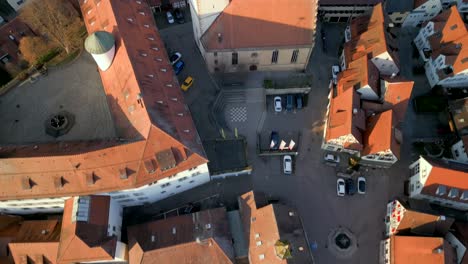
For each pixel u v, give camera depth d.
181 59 76.75
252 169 68.69
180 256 55.00
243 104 73.56
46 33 72.56
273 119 72.88
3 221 59.34
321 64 78.69
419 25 83.50
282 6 63.78
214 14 64.12
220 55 70.38
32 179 53.38
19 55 71.94
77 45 76.06
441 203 65.00
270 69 76.19
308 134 71.81
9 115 70.69
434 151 70.25
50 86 73.12
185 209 65.00
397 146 62.84
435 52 73.88
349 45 74.50
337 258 62.94
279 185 67.81
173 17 81.19
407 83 64.75
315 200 66.88
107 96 62.03
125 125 57.53
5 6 81.31
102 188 54.00
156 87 58.38
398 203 61.25
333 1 78.88
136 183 53.84
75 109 71.12
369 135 64.00
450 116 70.75
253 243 57.56
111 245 53.66
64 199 57.94
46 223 59.38
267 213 57.69
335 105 66.38
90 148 55.09
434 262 53.91
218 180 68.00
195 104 73.12
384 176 68.69
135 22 63.72
